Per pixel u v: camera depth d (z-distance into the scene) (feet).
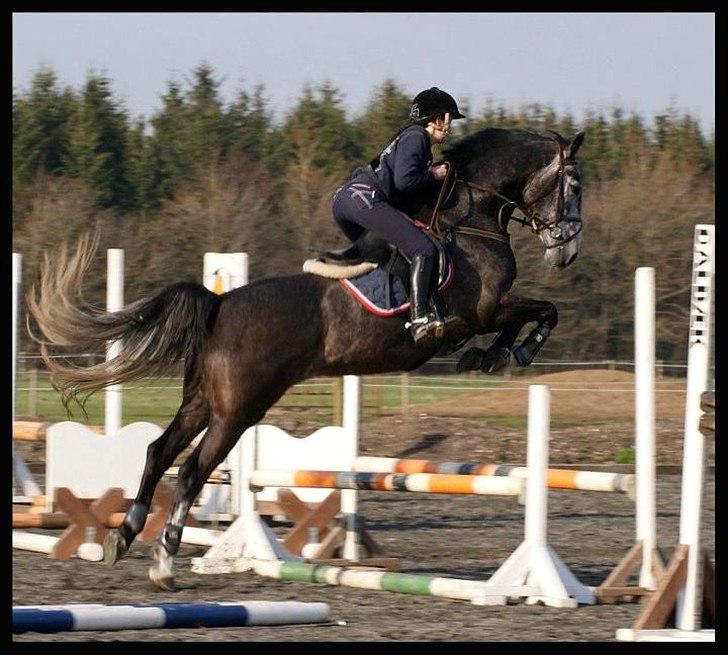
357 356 33.91
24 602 31.91
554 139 36.70
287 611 29.07
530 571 32.94
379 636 28.12
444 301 34.24
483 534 49.65
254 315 33.40
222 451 33.53
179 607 28.17
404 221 33.76
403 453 79.51
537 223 36.88
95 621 26.96
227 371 33.19
